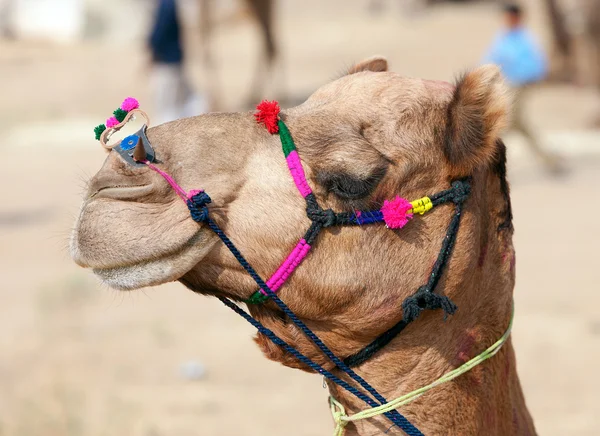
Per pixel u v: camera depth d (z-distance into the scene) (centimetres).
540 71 1584
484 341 377
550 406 773
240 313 370
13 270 1166
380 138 363
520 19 1579
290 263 355
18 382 823
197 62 3081
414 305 355
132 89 2583
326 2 4006
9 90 2617
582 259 1168
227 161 359
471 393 375
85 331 971
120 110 374
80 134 2073
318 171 359
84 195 361
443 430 372
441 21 3500
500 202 383
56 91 2584
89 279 1128
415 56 2883
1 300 1061
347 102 371
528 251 1212
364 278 358
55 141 2005
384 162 360
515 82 1574
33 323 991
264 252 356
